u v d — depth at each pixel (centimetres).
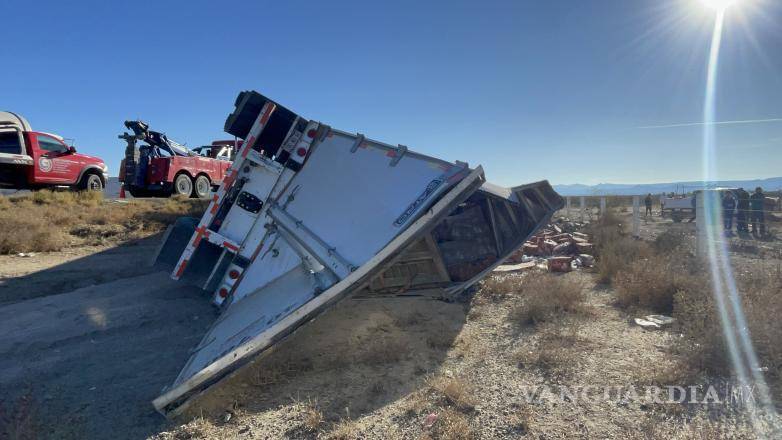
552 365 462
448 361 487
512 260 1005
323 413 388
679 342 481
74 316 675
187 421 384
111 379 473
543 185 774
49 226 1229
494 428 355
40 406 414
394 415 381
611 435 339
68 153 1675
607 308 658
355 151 611
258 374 451
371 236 502
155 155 1878
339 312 627
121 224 1391
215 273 630
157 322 653
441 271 680
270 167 623
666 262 778
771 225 1800
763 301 520
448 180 498
